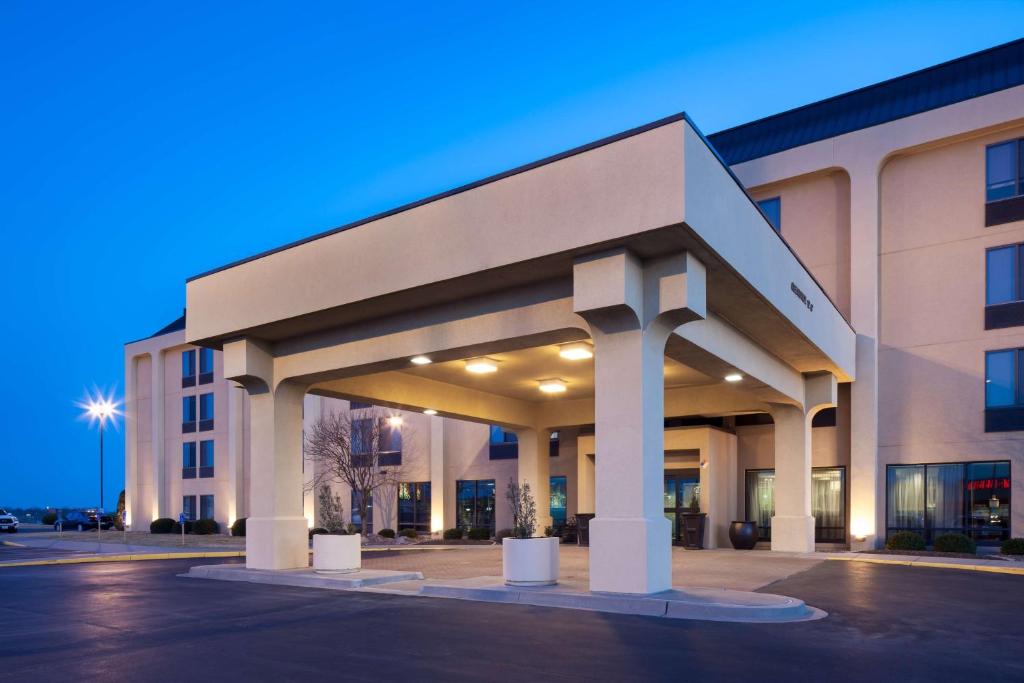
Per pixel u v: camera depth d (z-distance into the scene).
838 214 25.30
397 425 35.06
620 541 11.54
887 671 7.41
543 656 7.98
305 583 14.66
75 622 10.38
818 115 26.95
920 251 23.92
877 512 23.77
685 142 10.82
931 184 23.94
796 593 12.93
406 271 13.50
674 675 7.18
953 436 22.86
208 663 7.77
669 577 11.90
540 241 11.89
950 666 7.67
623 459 11.76
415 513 35.09
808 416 22.69
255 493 16.83
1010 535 21.66
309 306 14.98
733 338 16.41
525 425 26.08
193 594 13.35
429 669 7.44
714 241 11.68
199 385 43.94
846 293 24.89
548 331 12.94
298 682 6.97
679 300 11.68
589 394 24.47
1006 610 11.43
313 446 34.56
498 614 10.73
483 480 33.09
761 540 25.83
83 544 30.23
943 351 23.27
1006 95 22.38
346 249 14.52
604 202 11.33
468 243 12.73
